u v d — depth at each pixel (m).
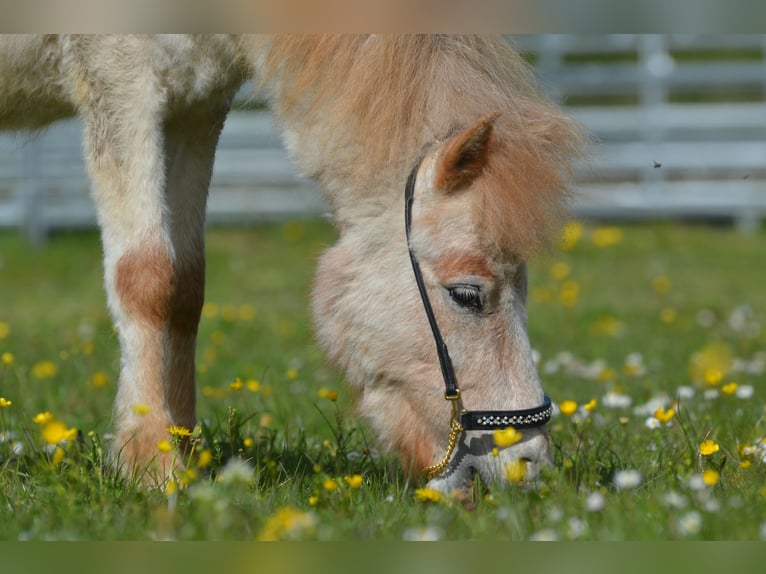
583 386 13.26
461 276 7.56
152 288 8.44
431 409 7.80
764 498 7.38
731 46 31.48
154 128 8.66
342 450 9.12
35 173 28.06
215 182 30.94
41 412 11.27
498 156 7.52
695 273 25.53
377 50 8.01
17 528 7.00
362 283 8.05
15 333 17.45
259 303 22.50
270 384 12.95
